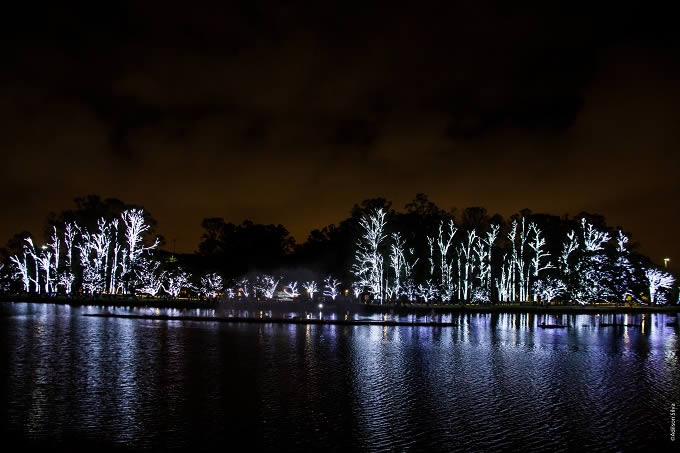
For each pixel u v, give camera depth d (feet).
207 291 290.56
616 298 264.31
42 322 163.32
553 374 85.05
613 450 49.70
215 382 75.66
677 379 81.87
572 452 48.98
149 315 188.24
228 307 251.39
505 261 329.72
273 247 405.18
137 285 292.20
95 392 68.64
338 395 68.95
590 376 83.92
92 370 83.35
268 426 55.16
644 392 72.84
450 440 51.75
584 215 342.23
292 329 151.64
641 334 150.10
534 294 301.22
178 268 302.25
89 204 351.25
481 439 52.11
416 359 98.12
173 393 68.69
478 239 321.73
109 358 95.04
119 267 324.19
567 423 57.82
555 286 276.62
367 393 70.33
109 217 347.77
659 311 263.70
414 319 197.67
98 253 307.17
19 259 354.95
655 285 284.41
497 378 81.35
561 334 146.61
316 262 358.23
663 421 58.70
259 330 147.74
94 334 131.54
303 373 83.25
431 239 312.50
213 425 55.16
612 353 109.70
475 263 322.14
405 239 321.93
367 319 193.26
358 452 48.16
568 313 239.91
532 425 56.90
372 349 110.83
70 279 312.09
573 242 298.15
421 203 354.13
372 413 60.75
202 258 369.09
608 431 55.16
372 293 296.10
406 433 53.57
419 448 49.39
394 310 241.76
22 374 79.61
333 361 94.73
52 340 119.34
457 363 94.22
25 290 331.16
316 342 121.60
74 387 71.31
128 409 60.75
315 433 53.16
